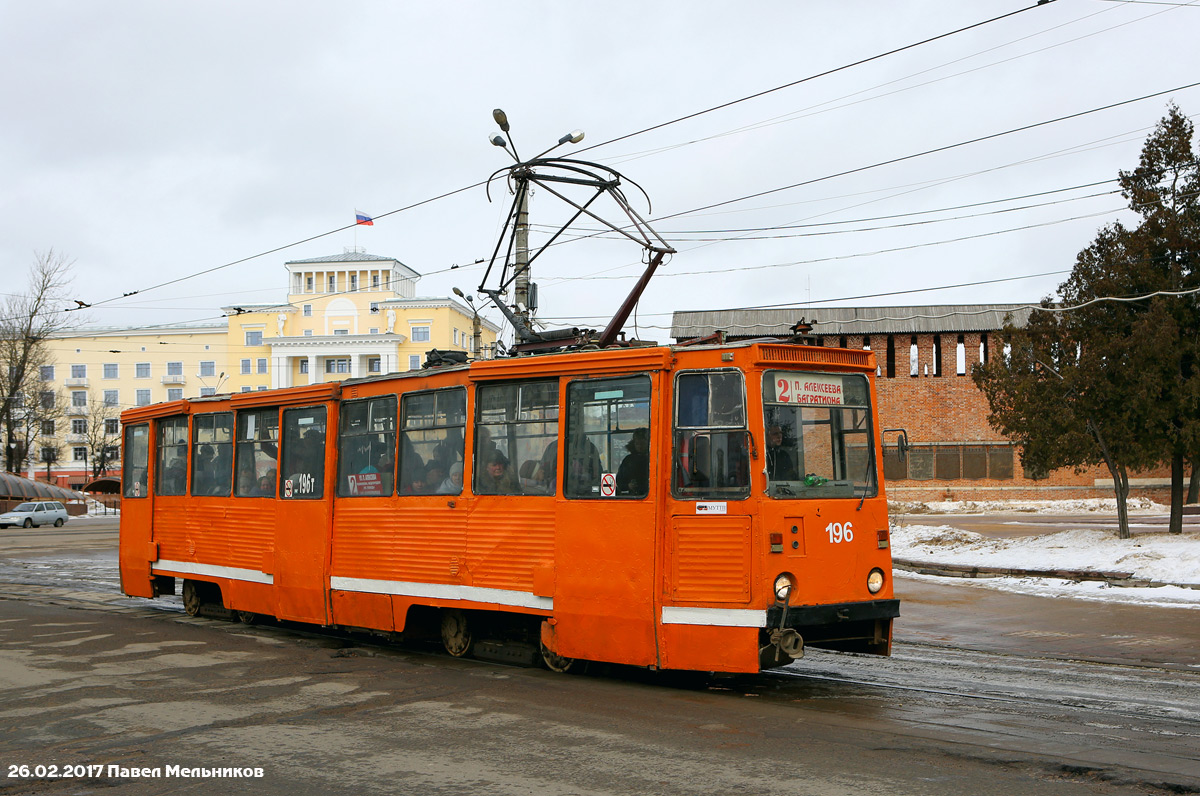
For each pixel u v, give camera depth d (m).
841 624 8.88
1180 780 5.73
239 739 6.94
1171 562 15.93
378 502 11.33
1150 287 18.58
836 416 8.80
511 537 9.73
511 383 9.96
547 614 9.34
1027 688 8.68
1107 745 6.56
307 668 9.98
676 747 6.59
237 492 13.73
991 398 21.14
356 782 5.88
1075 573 16.52
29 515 50.00
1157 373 17.84
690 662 8.27
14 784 5.96
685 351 8.70
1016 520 34.28
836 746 6.58
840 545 8.50
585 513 9.08
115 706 8.09
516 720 7.48
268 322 76.69
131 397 81.12
